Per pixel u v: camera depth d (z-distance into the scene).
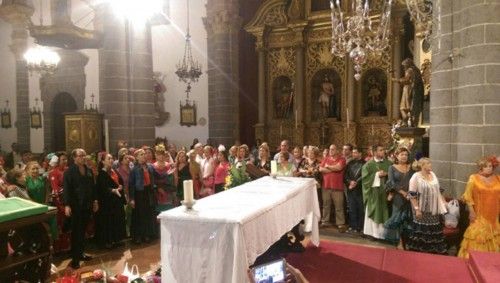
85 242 7.34
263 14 15.27
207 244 3.74
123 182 7.80
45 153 16.98
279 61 15.28
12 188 6.07
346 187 8.30
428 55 11.14
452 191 7.10
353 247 6.12
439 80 7.20
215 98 15.26
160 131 16.66
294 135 15.02
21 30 18.39
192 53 15.95
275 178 6.22
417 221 5.88
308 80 14.96
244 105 16.06
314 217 6.05
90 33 11.23
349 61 14.06
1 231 2.73
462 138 6.68
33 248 3.14
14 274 3.15
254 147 14.70
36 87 19.39
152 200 7.72
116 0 9.55
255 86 15.95
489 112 6.34
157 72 16.55
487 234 5.54
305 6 14.69
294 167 8.38
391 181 6.37
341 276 5.01
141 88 9.98
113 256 6.88
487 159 5.65
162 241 3.91
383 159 7.61
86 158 6.78
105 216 7.25
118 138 9.71
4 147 20.67
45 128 19.14
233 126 15.41
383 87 13.92
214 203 4.33
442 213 5.88
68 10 12.04
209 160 8.85
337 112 14.72
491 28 6.28
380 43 7.34
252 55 15.93
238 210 3.96
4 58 20.25
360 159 8.38
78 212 6.37
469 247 5.63
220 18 14.85
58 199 7.05
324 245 6.24
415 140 9.25
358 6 6.84
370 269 5.23
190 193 4.07
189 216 3.79
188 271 3.81
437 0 6.95
